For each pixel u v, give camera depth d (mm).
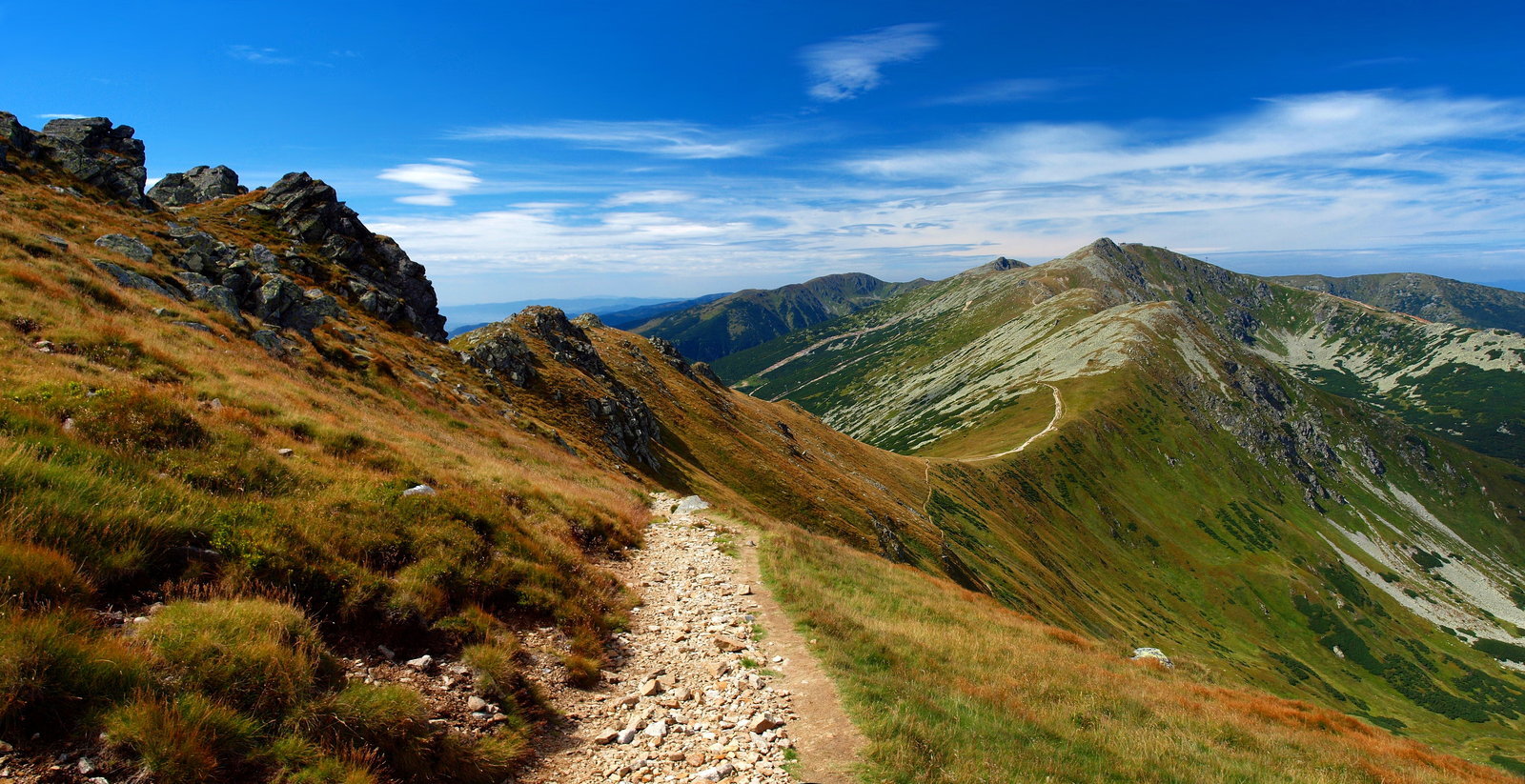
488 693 10328
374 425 26844
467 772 8672
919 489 148500
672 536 27859
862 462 150250
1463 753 124188
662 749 10273
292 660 8500
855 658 14742
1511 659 173875
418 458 21766
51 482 9312
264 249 57781
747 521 32781
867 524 89125
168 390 17797
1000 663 17078
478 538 14859
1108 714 14719
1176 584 173625
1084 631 108438
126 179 55969
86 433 11688
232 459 13258
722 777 9523
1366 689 151625
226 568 9875
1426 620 186750
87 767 6500
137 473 10961
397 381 42312
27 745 6430
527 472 31656
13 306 19859
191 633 8125
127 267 34188
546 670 12133
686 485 71562
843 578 24016
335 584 10750
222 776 7141
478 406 49031
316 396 27281
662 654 14688
